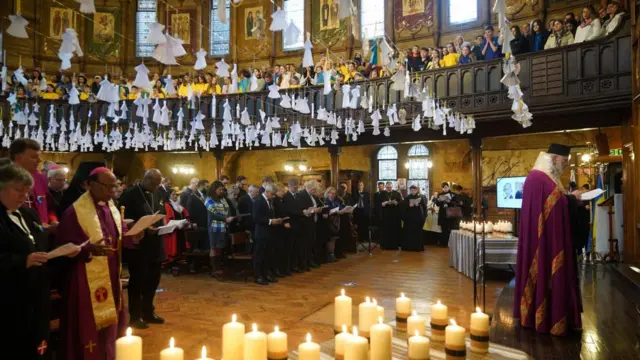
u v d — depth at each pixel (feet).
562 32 38.60
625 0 34.09
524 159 53.47
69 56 10.52
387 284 27.27
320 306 21.93
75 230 11.94
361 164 62.28
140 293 18.45
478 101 40.57
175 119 53.78
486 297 23.62
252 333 6.86
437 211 51.78
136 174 67.72
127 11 71.10
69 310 11.78
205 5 70.44
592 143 47.55
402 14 59.72
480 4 55.42
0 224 9.89
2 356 9.66
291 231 30.37
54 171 17.63
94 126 55.83
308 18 64.64
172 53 9.98
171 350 6.35
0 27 63.98
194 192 33.09
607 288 22.36
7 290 9.69
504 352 8.83
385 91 44.42
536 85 37.60
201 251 30.78
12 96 43.80
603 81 34.42
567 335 14.52
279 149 56.49
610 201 32.32
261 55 67.62
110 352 12.50
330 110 47.37
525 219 15.53
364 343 6.46
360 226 45.55
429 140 46.75
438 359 8.18
